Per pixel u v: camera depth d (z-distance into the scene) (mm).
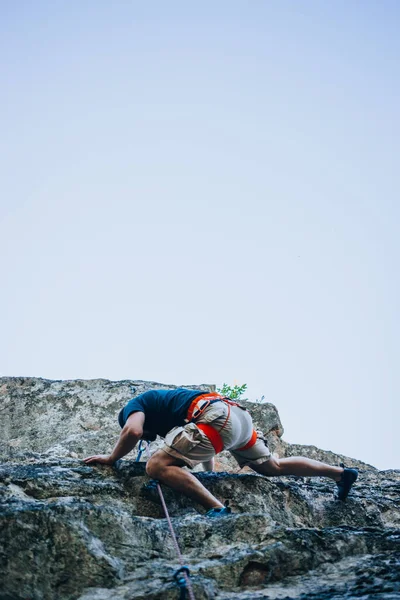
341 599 4949
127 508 6691
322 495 7898
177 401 7277
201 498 6754
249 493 7402
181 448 6848
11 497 6172
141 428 6988
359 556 6008
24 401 10367
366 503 7945
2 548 5328
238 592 5293
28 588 5180
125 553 5707
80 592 5180
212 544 5996
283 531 6016
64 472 6969
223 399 7273
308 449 10672
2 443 9789
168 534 6051
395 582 5238
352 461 10852
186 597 4938
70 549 5391
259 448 7582
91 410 10242
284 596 5125
